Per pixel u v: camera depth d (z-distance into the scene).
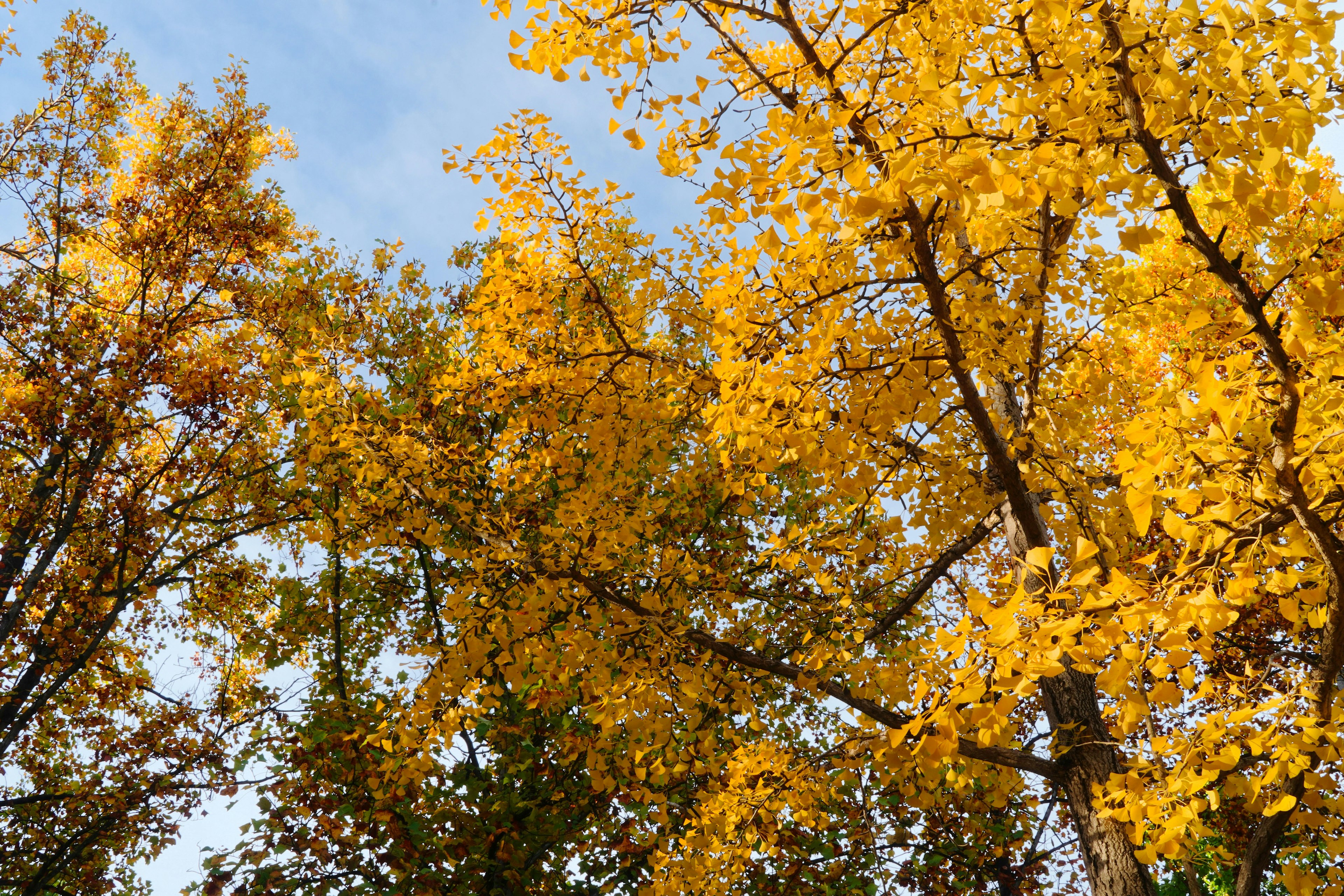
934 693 1.92
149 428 8.45
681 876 4.15
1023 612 1.83
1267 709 2.12
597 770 4.10
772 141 2.17
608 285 4.73
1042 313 3.13
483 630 4.43
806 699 6.86
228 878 5.05
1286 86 2.00
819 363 2.74
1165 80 1.79
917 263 2.78
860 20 2.58
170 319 8.63
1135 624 1.77
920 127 2.06
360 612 8.20
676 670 3.75
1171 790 2.17
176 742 7.84
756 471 3.69
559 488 5.32
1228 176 1.86
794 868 6.14
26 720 7.24
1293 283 1.96
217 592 8.87
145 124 10.39
